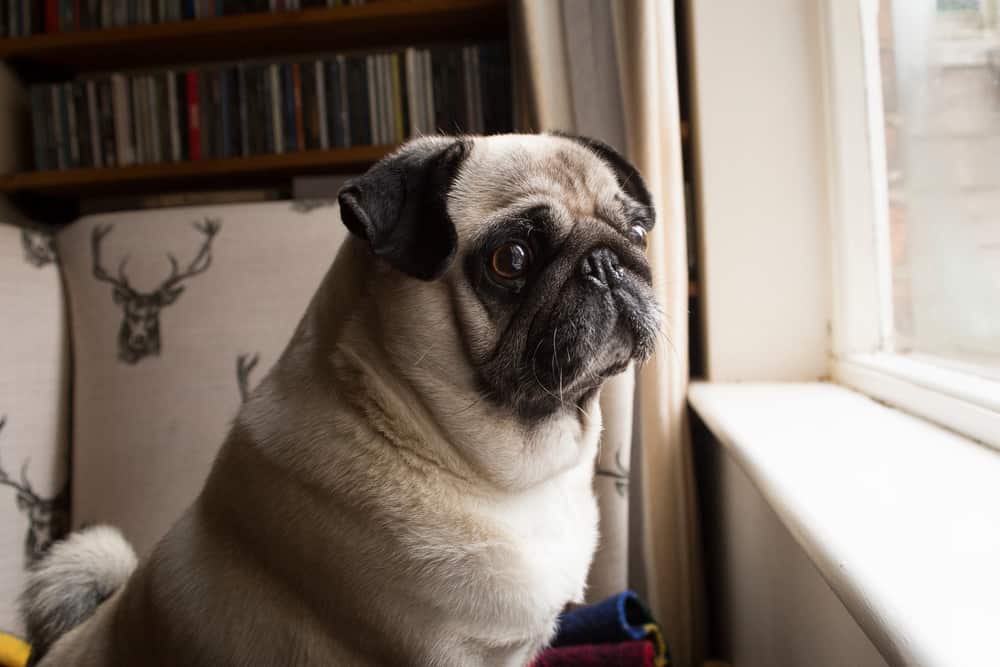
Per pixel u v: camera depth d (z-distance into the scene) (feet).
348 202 2.14
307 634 2.23
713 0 4.38
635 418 4.29
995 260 2.73
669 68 4.08
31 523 4.12
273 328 4.33
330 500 2.26
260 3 5.51
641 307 2.51
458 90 5.39
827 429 3.10
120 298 4.41
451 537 2.28
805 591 2.78
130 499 4.16
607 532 4.06
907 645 1.34
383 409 2.36
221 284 4.39
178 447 4.21
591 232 2.48
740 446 2.91
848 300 4.24
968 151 2.95
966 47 2.95
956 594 1.50
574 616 3.56
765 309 4.50
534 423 2.50
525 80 4.48
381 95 5.44
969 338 3.02
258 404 2.53
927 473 2.38
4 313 4.13
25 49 5.65
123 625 2.52
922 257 3.54
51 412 4.34
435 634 2.24
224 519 2.41
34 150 5.86
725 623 4.44
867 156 4.13
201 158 5.58
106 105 5.65
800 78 4.36
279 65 5.50
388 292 2.40
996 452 2.56
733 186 4.45
